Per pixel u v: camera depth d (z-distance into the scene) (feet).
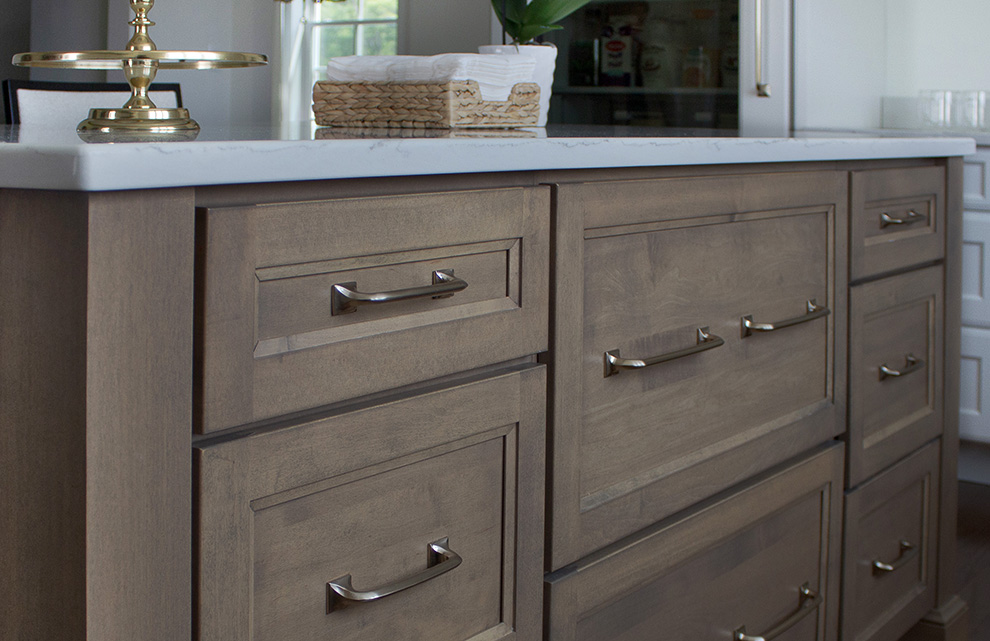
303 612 2.52
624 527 3.53
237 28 12.37
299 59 12.40
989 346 8.20
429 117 4.35
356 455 2.59
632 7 8.55
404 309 2.70
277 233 2.35
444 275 2.80
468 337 2.88
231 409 2.29
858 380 4.93
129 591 2.15
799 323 4.33
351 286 2.55
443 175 2.80
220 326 2.25
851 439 4.91
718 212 3.84
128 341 2.08
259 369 2.34
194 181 2.13
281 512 2.45
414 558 2.81
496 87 4.57
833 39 8.86
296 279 2.42
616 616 3.56
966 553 7.47
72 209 2.01
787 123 8.07
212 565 2.30
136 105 3.09
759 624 4.34
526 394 3.10
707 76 8.32
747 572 4.24
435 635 2.89
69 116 6.31
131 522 2.13
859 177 4.79
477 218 2.86
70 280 2.03
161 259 2.13
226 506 2.31
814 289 4.55
